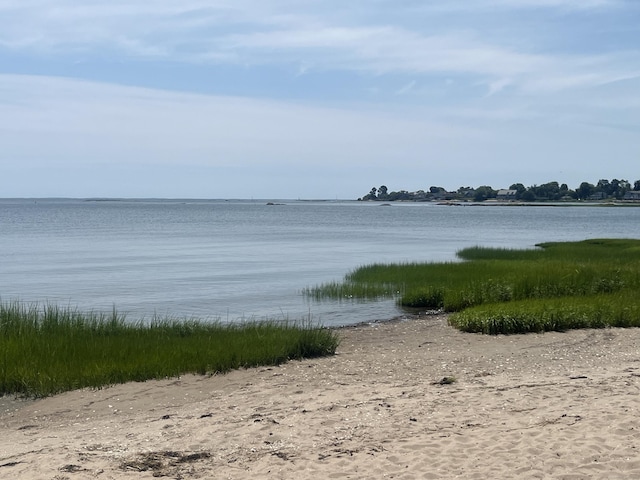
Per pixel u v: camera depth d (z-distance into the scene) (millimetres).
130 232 76688
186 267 38562
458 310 22547
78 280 32438
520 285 23078
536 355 14258
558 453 7246
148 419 9883
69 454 7754
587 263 31094
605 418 8406
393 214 162000
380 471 6984
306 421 8969
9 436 9273
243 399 10852
